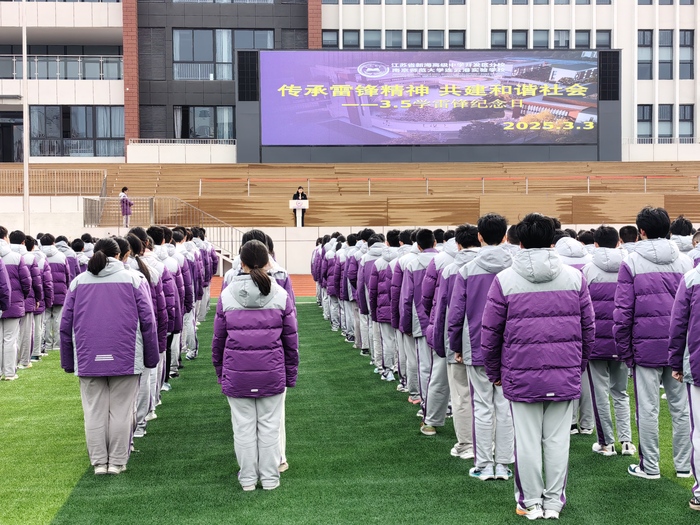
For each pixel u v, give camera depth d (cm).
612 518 508
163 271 829
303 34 4025
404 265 810
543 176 3469
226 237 2675
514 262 506
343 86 3544
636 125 4181
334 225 2831
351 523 504
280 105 3538
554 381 495
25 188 2372
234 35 3997
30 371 1083
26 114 2391
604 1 4175
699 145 3941
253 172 3453
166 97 3953
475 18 4141
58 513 528
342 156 3578
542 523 500
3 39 4131
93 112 3975
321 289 1775
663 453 662
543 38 4197
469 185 3266
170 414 831
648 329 582
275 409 580
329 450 684
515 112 3572
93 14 3916
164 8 3941
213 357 581
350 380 1010
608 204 2850
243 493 569
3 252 993
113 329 608
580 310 506
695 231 819
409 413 825
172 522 508
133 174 3341
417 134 3566
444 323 642
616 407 668
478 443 601
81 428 769
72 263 1295
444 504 540
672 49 4209
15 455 676
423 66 3553
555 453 509
